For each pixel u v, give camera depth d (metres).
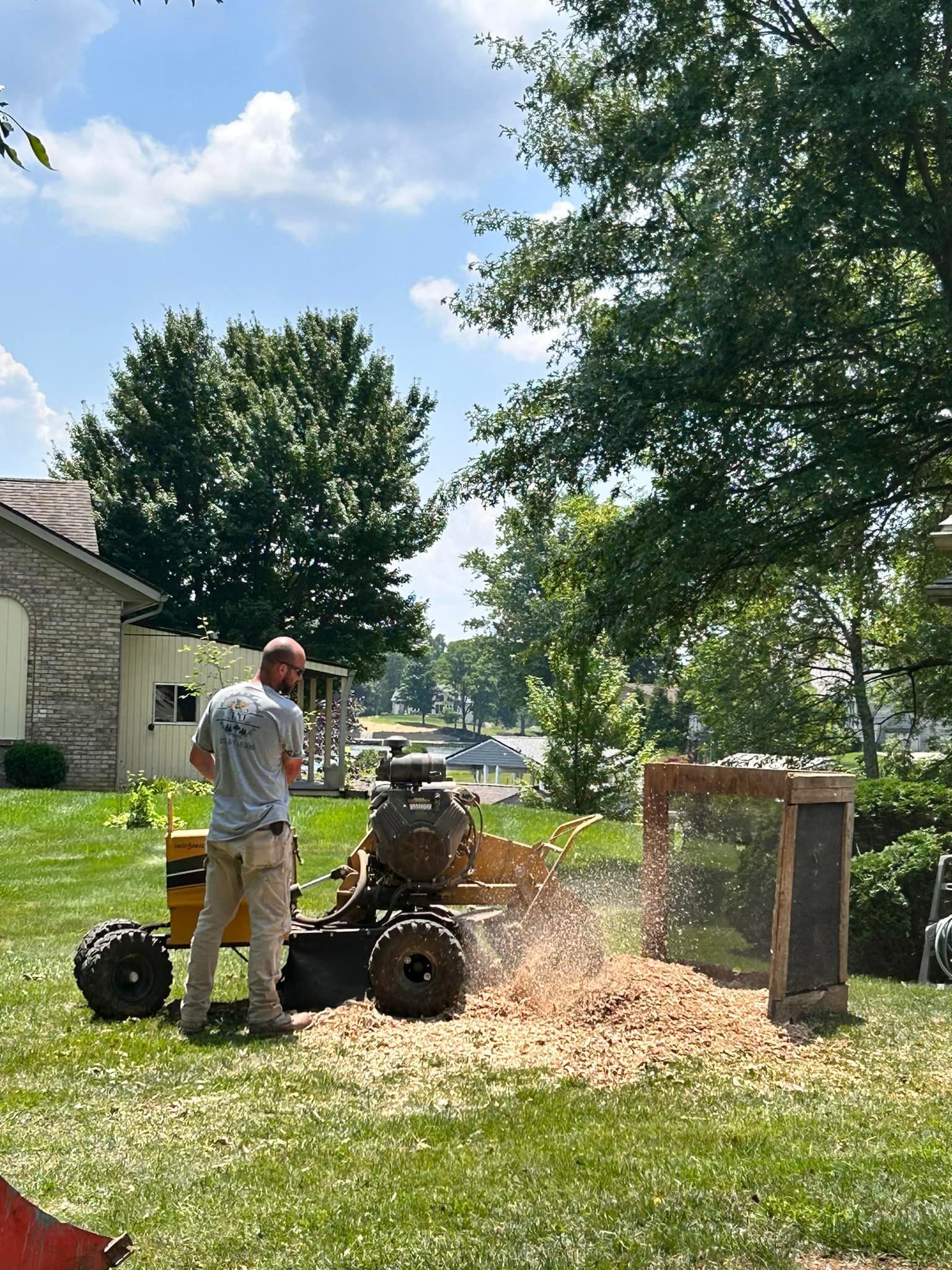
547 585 19.58
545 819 19.00
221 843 6.31
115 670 25.11
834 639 26.59
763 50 16.05
